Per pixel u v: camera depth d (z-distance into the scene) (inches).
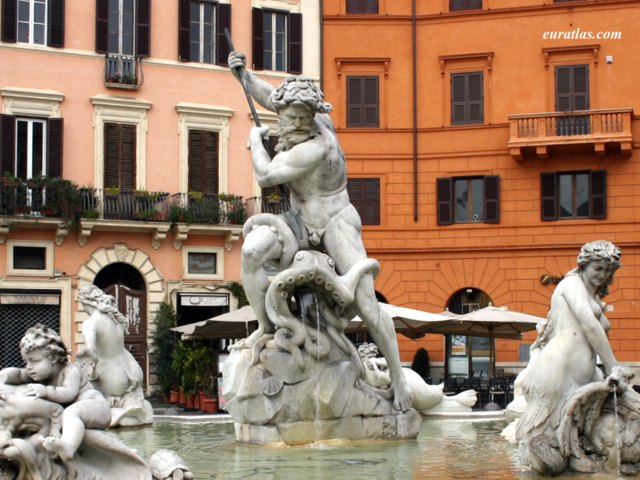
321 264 331.6
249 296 336.8
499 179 1636.3
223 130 1604.3
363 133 1680.6
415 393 466.6
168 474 202.7
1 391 197.2
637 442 247.4
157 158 1563.7
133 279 1534.2
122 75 1541.6
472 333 1111.6
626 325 1558.8
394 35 1692.9
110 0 1552.7
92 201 1489.9
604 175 1584.6
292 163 330.0
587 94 1616.6
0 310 1433.3
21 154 1480.1
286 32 1669.5
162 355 1417.3
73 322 1473.9
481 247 1632.6
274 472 264.1
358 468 271.7
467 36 1670.8
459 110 1670.8
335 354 340.8
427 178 1673.2
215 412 784.3
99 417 200.7
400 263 1665.8
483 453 307.7
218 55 1611.7
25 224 1439.5
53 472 191.8
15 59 1486.2
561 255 1603.1
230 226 1553.9
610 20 1611.7
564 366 251.9
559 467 247.6
